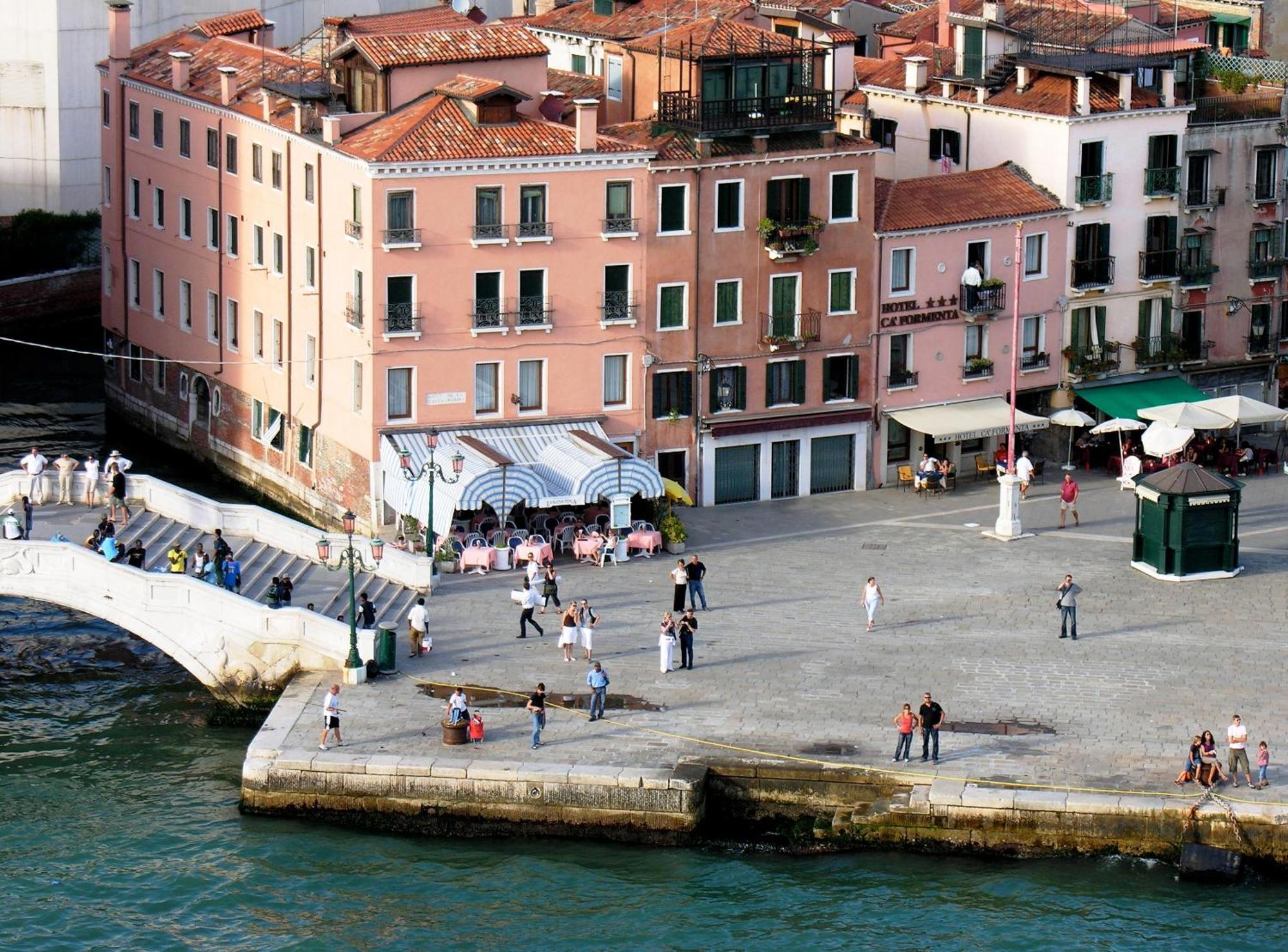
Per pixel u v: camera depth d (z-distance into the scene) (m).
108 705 134.00
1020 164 168.12
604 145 151.50
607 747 119.19
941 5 183.75
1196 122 169.62
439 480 145.00
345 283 152.25
